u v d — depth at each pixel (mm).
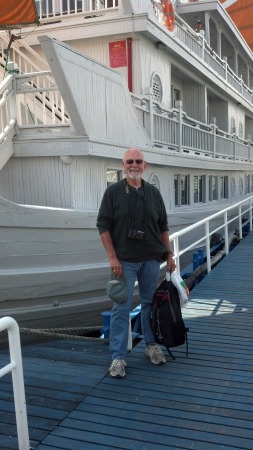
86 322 6352
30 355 4680
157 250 4035
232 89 16406
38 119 7566
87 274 5922
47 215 5293
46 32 9234
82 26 9008
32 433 3283
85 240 5875
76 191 6512
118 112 7348
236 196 17312
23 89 6438
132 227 3867
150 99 8719
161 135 9438
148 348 4395
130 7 8758
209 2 14438
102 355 4668
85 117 6293
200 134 12320
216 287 7238
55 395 3814
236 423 3377
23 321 5465
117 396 3789
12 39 7477
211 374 4180
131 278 3971
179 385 3969
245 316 5828
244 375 4152
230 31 17000
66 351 4785
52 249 5453
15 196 6637
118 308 4051
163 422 3404
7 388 3969
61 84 5926
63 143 6293
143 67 9297
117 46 9180
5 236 4914
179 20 11688
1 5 7152
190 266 9133
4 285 5016
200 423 3387
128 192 3865
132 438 3215
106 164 7223
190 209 11336
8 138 6359
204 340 5039
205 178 13148
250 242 11078
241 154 17875
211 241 10852
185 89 14180
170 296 4148
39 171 6523
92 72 6551
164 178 9914
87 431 3307
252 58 21047
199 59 12383
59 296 5691
